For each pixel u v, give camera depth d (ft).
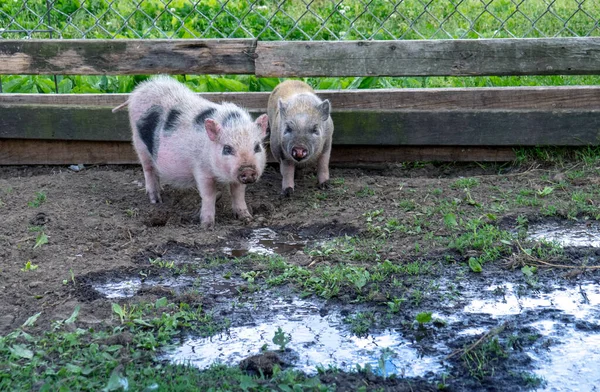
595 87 17.33
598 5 20.86
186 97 15.99
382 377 12.34
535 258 14.38
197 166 15.56
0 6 21.34
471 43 17.04
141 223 15.64
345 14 21.36
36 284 13.83
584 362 12.57
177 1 22.25
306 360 12.62
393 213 15.72
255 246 15.10
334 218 15.67
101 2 21.57
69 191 16.55
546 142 17.31
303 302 13.64
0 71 17.33
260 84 18.98
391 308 13.38
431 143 17.46
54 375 12.26
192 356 12.69
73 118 17.52
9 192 16.39
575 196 15.96
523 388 12.24
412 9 21.35
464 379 12.35
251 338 12.98
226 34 21.33
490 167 17.57
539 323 13.17
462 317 13.29
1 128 17.57
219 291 13.88
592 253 14.48
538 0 21.11
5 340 12.71
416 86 19.39
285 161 16.74
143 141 16.16
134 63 17.29
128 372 12.30
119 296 13.70
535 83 19.27
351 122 17.44
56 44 17.25
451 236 14.99
